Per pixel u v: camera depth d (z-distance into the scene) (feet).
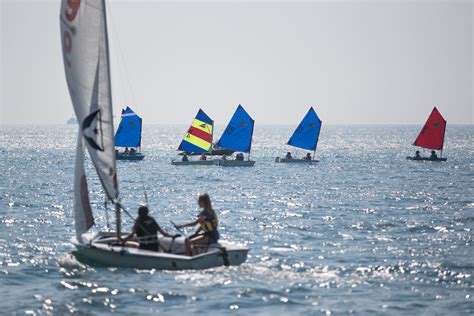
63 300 227.81
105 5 272.31
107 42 273.33
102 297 230.89
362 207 499.10
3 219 419.54
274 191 627.46
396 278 259.60
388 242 340.18
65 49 264.72
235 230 382.22
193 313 214.90
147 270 263.29
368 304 224.94
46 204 507.71
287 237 356.59
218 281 249.34
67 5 263.08
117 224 274.98
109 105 276.00
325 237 357.00
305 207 499.10
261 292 237.25
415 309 219.41
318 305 223.51
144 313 214.90
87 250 274.57
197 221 269.03
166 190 636.89
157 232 279.28
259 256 299.58
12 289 241.55
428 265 282.36
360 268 276.62
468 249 319.68
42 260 285.43
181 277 253.44
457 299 230.89
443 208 492.95
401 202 535.60
